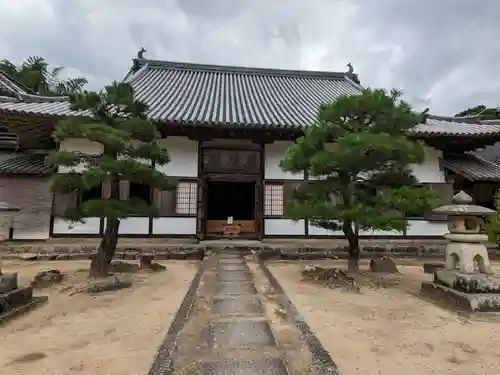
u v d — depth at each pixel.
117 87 7.13
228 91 17.84
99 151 11.45
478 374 3.22
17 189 10.95
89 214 6.57
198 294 5.96
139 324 4.49
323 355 3.53
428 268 8.82
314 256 10.57
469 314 4.96
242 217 19.47
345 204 7.07
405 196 6.46
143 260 8.60
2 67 24.09
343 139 6.24
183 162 11.81
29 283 6.71
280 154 12.31
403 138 6.42
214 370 3.18
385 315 5.02
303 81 21.66
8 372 3.13
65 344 3.80
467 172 12.28
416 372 3.25
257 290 6.29
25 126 11.01
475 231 5.93
